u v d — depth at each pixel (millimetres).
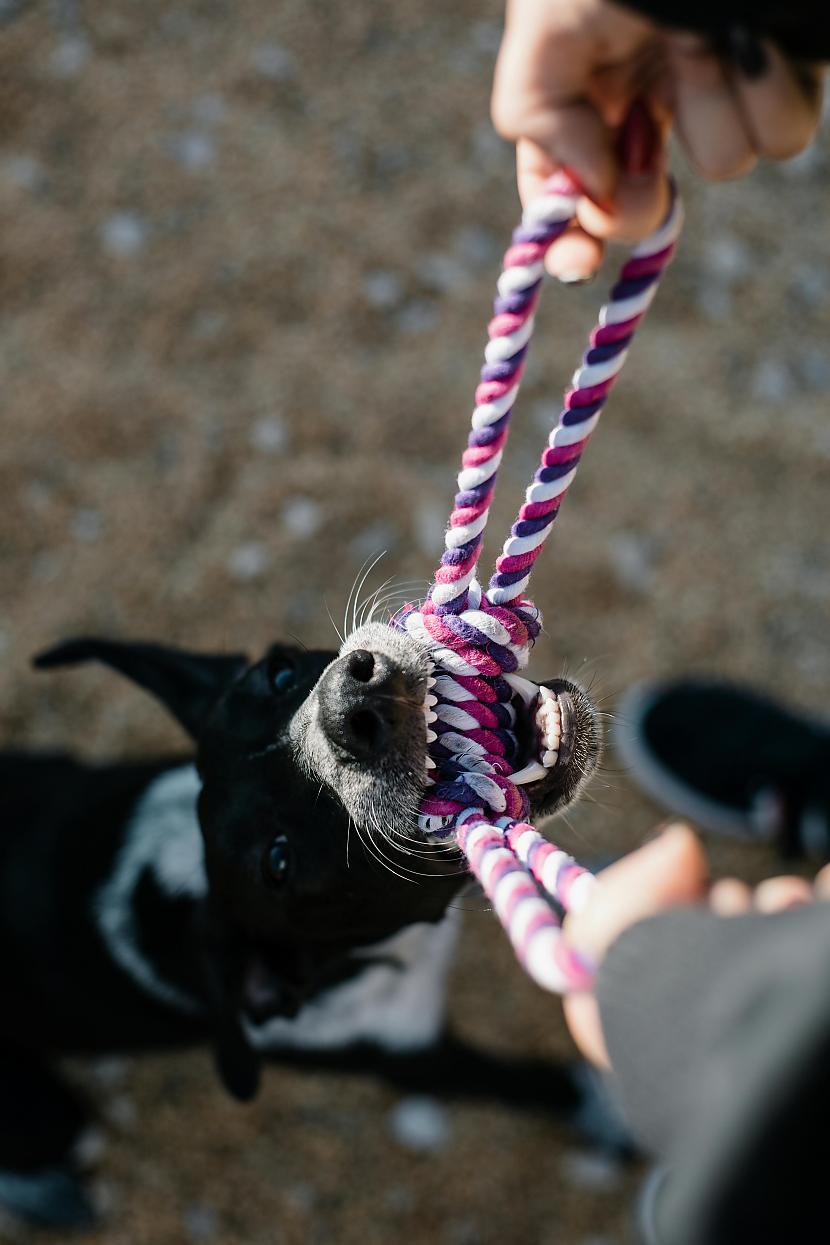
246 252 1618
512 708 834
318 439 1535
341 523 1495
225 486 1511
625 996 636
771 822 1389
